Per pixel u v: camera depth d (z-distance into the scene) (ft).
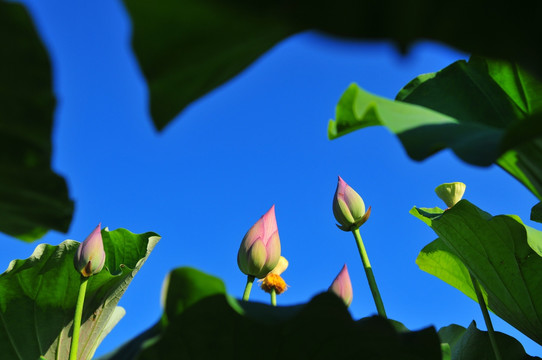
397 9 2.93
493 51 3.48
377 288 6.01
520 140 4.00
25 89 4.27
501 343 6.19
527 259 5.90
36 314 6.07
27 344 6.06
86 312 6.16
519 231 5.84
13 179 4.81
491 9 3.16
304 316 4.86
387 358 4.98
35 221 4.98
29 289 6.04
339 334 4.90
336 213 6.18
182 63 3.88
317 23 3.06
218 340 4.92
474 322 6.34
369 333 4.89
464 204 5.89
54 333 6.11
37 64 4.16
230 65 4.03
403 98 5.81
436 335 4.94
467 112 5.67
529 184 5.06
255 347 4.93
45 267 6.03
